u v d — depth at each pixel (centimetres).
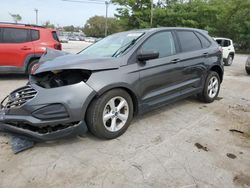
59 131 341
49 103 333
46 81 372
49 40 856
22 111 340
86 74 361
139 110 420
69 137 388
